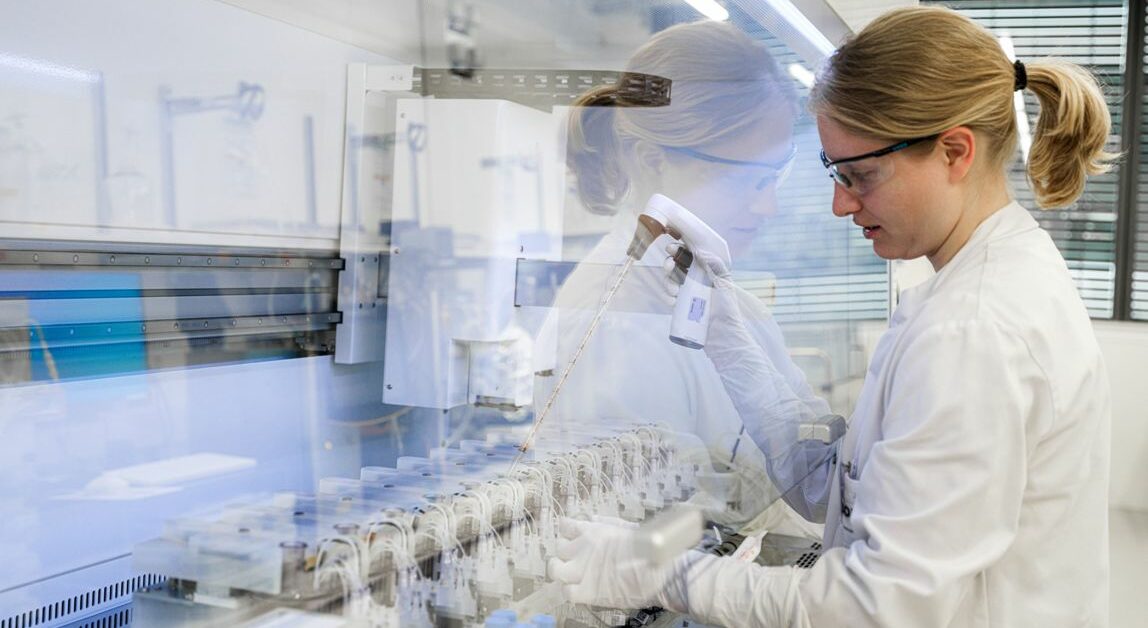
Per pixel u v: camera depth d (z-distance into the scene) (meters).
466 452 1.15
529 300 1.27
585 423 1.25
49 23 0.86
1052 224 5.70
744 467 1.43
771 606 1.10
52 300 0.87
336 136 1.22
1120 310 5.65
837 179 1.19
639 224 1.34
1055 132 1.17
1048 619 1.09
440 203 1.25
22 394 0.84
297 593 0.74
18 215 0.84
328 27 1.19
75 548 0.85
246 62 1.08
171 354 0.98
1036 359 1.04
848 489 1.27
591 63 1.31
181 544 0.78
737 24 1.39
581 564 1.01
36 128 0.85
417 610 0.83
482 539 0.91
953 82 1.07
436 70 1.29
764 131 1.42
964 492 1.01
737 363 1.44
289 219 1.15
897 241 1.20
